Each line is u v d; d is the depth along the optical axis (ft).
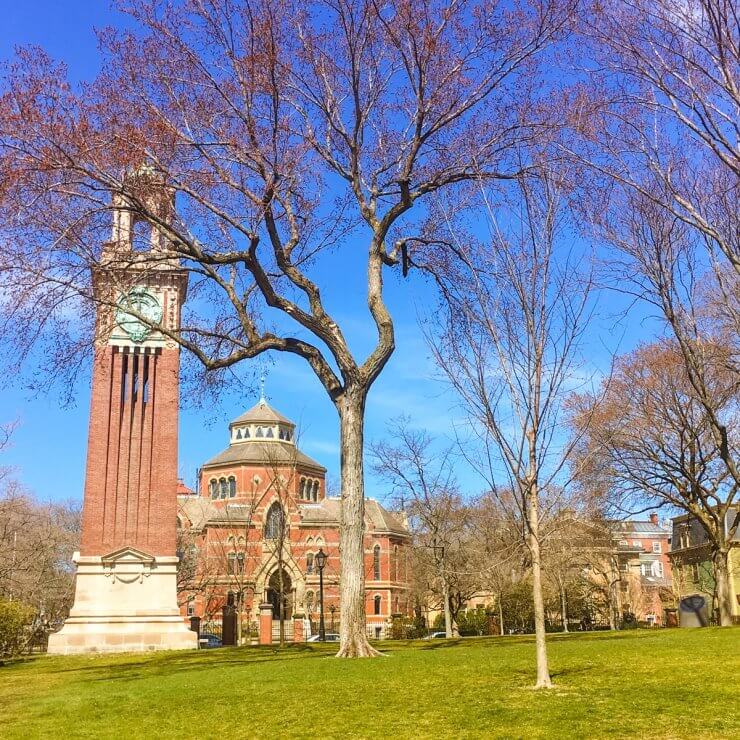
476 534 189.67
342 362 75.82
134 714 45.21
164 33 69.51
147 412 149.28
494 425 48.60
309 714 41.65
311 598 271.90
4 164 64.64
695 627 105.09
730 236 52.26
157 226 73.82
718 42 40.91
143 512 144.87
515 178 69.51
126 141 67.15
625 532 214.07
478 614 220.43
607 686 44.88
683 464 124.67
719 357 78.69
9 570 171.83
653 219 59.00
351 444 74.23
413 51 72.69
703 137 43.16
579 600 219.82
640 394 123.85
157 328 79.66
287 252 76.54
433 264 85.81
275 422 304.30
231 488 285.64
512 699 41.88
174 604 140.56
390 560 299.79
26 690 63.98
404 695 45.47
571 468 90.27
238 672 63.10
